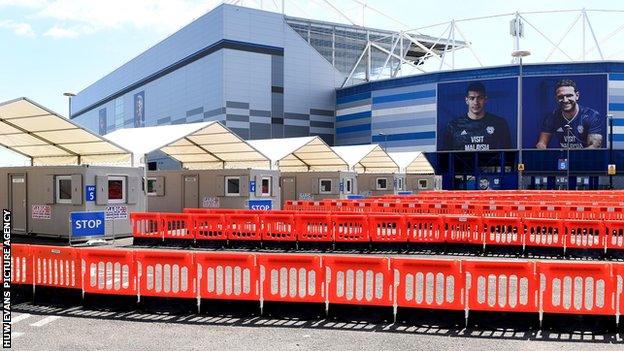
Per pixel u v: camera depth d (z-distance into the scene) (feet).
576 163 234.79
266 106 292.20
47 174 64.85
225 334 26.23
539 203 81.82
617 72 228.22
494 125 242.58
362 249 54.75
